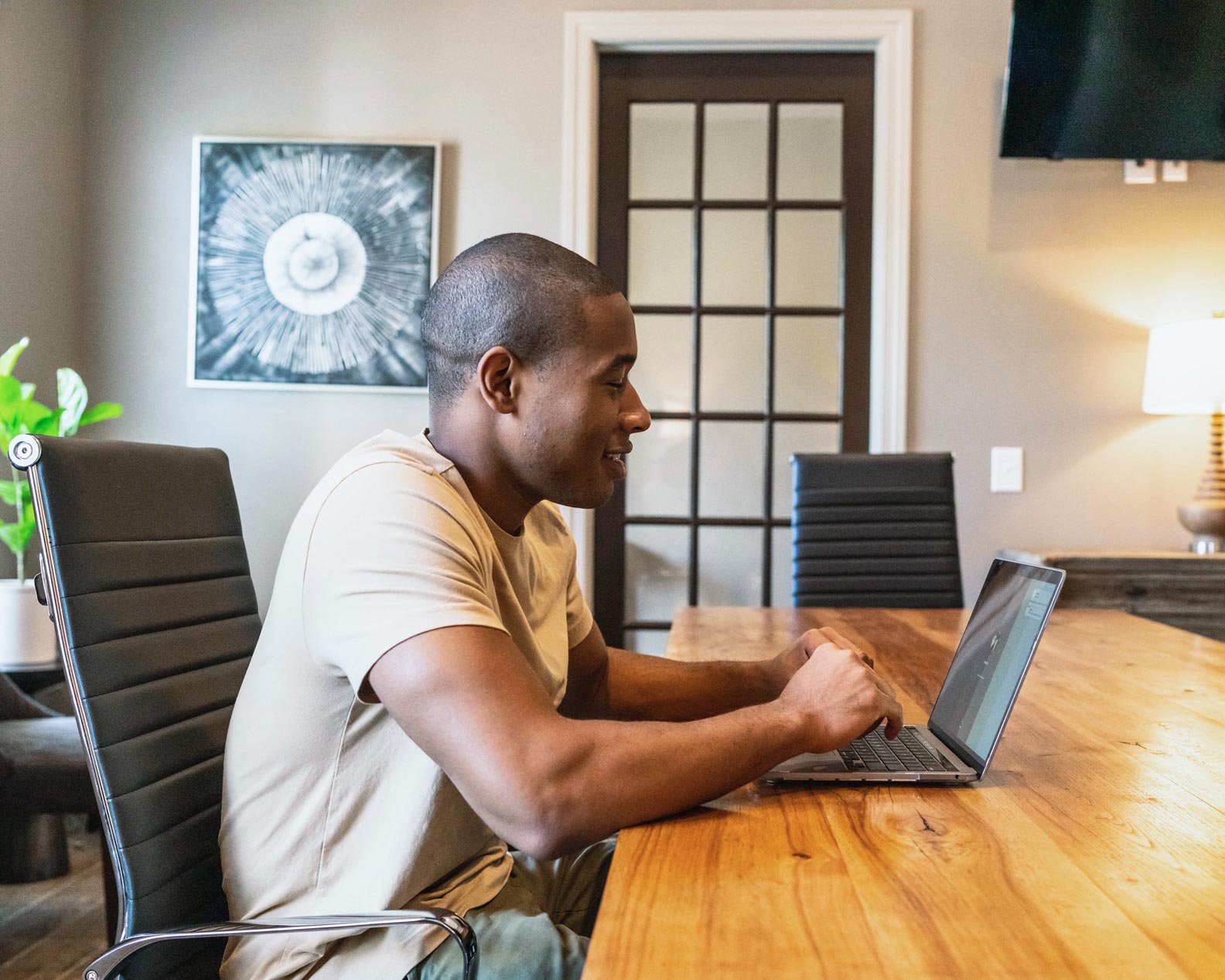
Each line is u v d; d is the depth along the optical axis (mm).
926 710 1307
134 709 969
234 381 3334
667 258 3408
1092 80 3070
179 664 1054
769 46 3311
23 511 2697
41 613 2652
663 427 3426
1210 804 891
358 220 3314
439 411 1026
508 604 1023
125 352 3355
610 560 3447
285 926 842
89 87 3348
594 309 967
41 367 3152
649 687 1319
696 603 3434
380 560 861
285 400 3355
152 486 1083
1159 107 3080
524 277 960
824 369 3389
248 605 1217
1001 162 3256
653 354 3416
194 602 1108
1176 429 3236
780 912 651
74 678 926
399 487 908
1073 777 982
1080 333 3252
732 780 861
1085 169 3244
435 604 834
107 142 3352
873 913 650
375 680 833
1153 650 1765
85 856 2775
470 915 988
